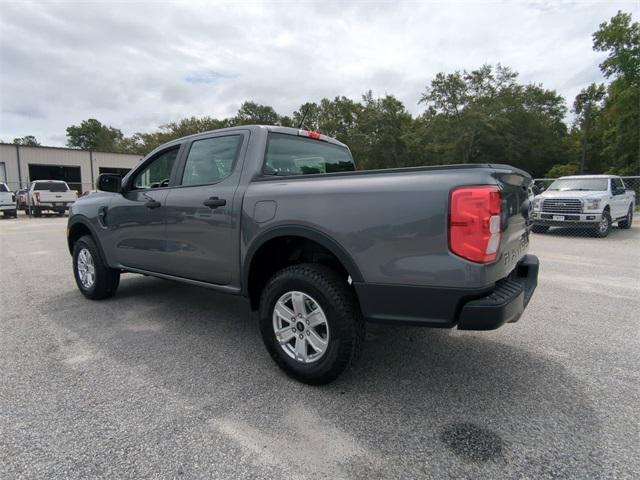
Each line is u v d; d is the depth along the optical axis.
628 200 12.91
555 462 1.96
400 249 2.28
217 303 4.69
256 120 69.62
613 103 33.50
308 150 3.72
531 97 46.00
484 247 2.11
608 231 11.24
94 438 2.14
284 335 2.82
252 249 2.93
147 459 1.98
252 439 2.14
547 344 3.43
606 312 4.32
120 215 4.18
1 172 30.75
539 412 2.40
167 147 3.89
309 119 59.72
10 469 1.90
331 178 2.62
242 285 3.09
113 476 1.86
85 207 4.70
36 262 7.60
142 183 4.14
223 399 2.55
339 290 2.54
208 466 1.93
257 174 3.09
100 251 4.59
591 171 48.03
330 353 2.56
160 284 5.66
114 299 4.86
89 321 4.05
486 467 1.93
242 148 3.23
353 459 1.99
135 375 2.88
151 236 3.84
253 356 3.21
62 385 2.72
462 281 2.14
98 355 3.22
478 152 43.56
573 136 50.62
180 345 3.43
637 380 2.79
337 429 2.23
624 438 2.14
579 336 3.62
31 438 2.14
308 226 2.59
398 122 51.16
